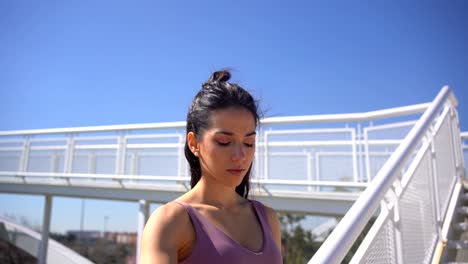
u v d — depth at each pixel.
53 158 7.04
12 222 7.93
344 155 4.70
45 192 7.02
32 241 7.48
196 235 0.87
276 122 4.91
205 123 0.97
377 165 4.53
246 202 1.11
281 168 4.96
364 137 4.60
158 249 0.81
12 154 7.58
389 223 1.91
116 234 19.67
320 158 4.82
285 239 15.73
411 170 2.37
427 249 2.41
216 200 1.00
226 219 0.97
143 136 6.20
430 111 2.92
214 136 0.96
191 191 1.00
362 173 4.53
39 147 7.27
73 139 6.85
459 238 2.94
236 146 0.96
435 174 2.87
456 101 3.91
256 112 1.05
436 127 3.24
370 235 1.70
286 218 15.90
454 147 3.87
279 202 4.89
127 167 6.18
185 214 0.88
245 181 1.28
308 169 4.84
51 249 7.36
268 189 4.93
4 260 7.59
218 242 0.86
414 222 2.24
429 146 2.85
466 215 3.21
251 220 1.05
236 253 0.86
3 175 7.55
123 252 19.38
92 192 6.44
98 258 18.17
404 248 2.01
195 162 1.10
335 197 4.55
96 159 6.54
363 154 4.59
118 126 6.20
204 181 1.00
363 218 1.40
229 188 1.02
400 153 2.09
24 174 7.21
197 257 0.85
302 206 4.76
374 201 1.55
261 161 5.05
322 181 4.65
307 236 15.77
